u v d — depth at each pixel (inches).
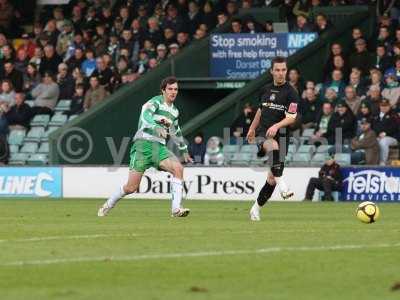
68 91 3567.9
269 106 1921.8
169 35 3619.6
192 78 3467.0
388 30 3267.7
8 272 1171.9
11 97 3590.1
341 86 3216.0
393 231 1660.9
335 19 3516.2
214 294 1026.7
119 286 1080.2
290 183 2960.1
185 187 3051.2
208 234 1598.2
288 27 3511.3
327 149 3053.6
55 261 1255.5
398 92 3083.2
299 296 1018.7
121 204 2684.5
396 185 2901.1
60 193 3159.5
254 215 1953.7
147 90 3408.0
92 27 3791.8
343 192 2930.6
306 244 1443.2
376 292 1043.9
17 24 4133.9
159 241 1485.0
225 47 3472.0
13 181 3193.9
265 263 1244.5
